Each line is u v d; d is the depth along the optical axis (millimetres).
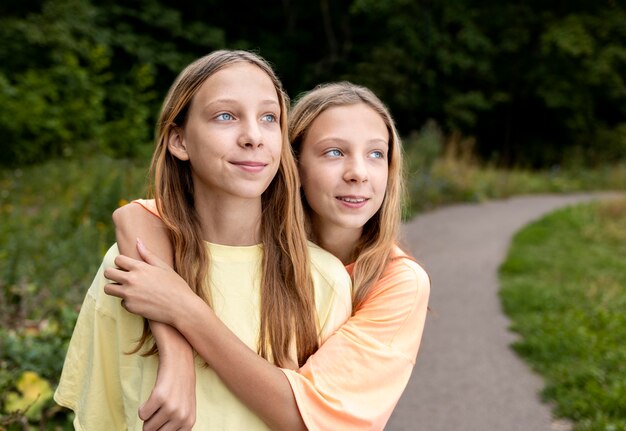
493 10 21625
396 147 1507
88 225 5734
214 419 1188
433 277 7230
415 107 21016
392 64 20266
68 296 3895
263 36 20625
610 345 4816
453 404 4035
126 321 1254
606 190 18047
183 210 1264
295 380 1190
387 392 1278
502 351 4953
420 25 20547
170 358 1133
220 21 20453
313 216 1515
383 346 1307
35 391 2697
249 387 1159
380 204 1451
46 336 3146
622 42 21906
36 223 6438
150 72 17375
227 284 1253
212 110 1175
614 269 7613
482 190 14102
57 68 13484
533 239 9297
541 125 23344
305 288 1279
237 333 1235
